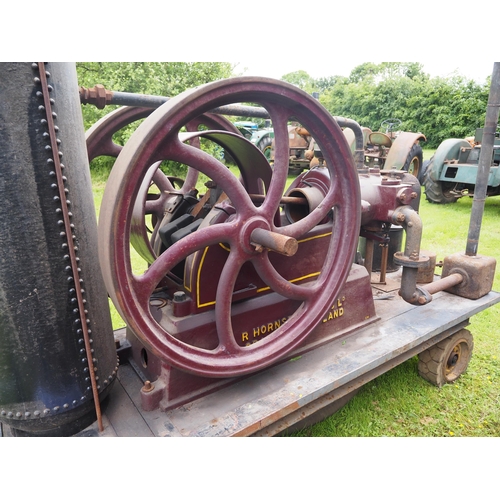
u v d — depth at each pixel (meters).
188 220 1.98
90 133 2.10
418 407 2.29
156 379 1.65
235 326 1.75
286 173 1.65
